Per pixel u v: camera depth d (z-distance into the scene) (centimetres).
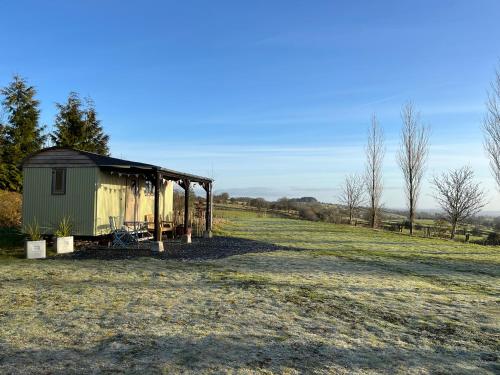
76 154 1465
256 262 1215
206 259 1243
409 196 2995
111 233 1530
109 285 843
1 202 2041
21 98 2669
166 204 2073
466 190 3509
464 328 614
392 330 596
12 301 698
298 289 848
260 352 493
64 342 511
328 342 536
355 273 1074
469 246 2048
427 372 449
